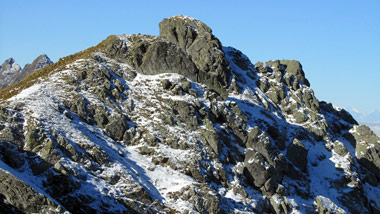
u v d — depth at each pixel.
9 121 34.88
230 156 44.53
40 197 27.73
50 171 32.03
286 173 48.62
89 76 44.94
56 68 47.38
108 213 31.80
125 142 41.00
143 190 34.94
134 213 33.16
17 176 28.52
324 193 49.38
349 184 51.25
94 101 42.44
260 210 40.94
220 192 40.19
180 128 43.34
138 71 49.69
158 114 43.78
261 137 46.66
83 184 32.72
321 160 54.47
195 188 37.72
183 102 45.09
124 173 35.78
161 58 49.94
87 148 35.97
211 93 49.38
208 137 43.88
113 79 46.44
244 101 55.91
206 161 41.59
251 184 43.06
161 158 39.97
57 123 37.09
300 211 43.34
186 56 51.16
